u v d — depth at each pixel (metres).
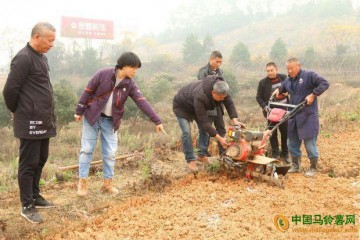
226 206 5.54
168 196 6.00
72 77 68.69
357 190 6.27
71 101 22.23
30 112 4.99
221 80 6.27
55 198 6.11
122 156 8.32
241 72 60.78
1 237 4.81
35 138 5.06
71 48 81.06
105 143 6.05
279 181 6.23
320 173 7.31
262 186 6.25
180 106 6.86
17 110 5.02
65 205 5.80
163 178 6.64
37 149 5.17
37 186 5.62
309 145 6.94
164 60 79.31
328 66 60.81
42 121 5.09
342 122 12.48
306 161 8.05
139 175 7.29
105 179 6.23
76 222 5.21
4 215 5.48
